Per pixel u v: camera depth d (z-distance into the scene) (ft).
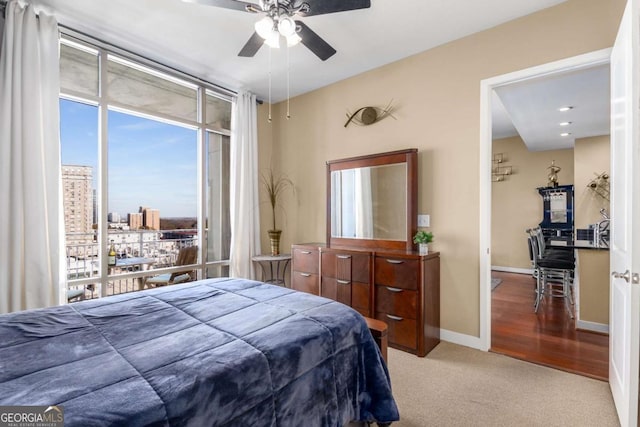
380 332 5.68
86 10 8.07
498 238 22.08
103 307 5.37
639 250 4.97
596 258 10.21
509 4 7.87
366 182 11.12
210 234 12.71
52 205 8.09
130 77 10.34
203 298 5.91
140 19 8.44
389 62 10.87
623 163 5.76
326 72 11.62
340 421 4.40
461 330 9.37
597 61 7.44
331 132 12.63
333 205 12.01
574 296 13.75
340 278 10.46
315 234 13.23
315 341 4.31
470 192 9.23
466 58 9.29
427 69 10.05
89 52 9.45
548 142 18.75
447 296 9.62
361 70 11.48
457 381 7.24
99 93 9.58
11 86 7.54
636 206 4.99
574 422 5.78
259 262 13.58
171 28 8.84
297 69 11.36
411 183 9.93
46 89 8.07
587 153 17.10
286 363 3.86
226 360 3.50
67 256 9.11
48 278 7.95
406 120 10.53
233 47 9.85
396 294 9.13
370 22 8.55
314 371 4.17
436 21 8.55
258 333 4.25
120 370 3.26
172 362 3.43
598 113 13.82
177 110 11.59
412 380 7.30
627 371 5.20
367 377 5.06
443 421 5.82
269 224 14.46
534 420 5.83
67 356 3.59
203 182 12.31
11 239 7.47
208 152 12.60
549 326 10.78
